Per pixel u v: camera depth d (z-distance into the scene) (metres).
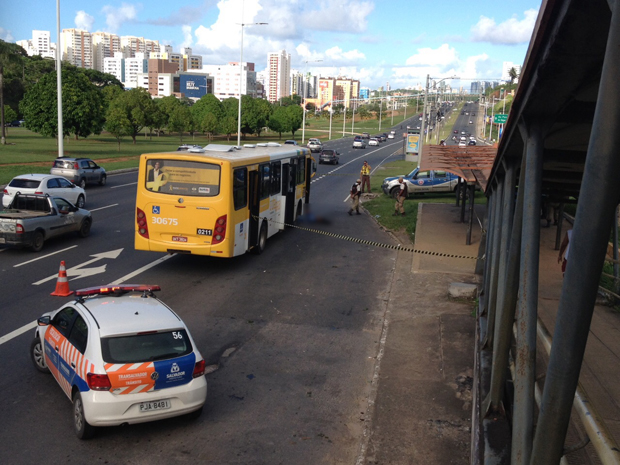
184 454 6.96
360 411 8.34
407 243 21.02
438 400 8.62
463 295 13.82
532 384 4.33
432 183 34.25
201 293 13.83
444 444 7.38
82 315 7.62
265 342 10.91
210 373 9.43
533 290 4.36
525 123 4.54
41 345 8.78
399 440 7.45
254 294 13.97
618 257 12.89
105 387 6.80
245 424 7.79
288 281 15.31
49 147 62.03
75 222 18.92
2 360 9.34
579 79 3.59
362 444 7.38
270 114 102.12
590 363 8.41
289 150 21.62
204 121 86.81
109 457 6.78
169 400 7.11
